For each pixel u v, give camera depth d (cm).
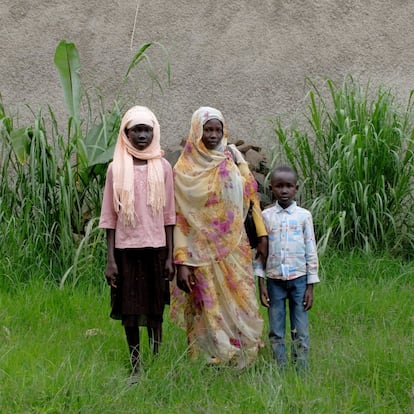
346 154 925
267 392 562
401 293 840
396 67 1077
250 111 1077
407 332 718
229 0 1095
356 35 1083
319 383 580
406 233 959
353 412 544
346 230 940
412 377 586
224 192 659
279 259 652
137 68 1090
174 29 1096
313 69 1080
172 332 724
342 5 1088
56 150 1046
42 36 1102
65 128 1086
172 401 569
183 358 643
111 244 646
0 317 760
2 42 1102
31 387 560
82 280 875
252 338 662
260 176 998
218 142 664
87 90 1088
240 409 547
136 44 1096
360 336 696
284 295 657
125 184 638
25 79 1097
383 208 945
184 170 662
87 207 945
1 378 581
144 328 737
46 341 696
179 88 1087
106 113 1083
